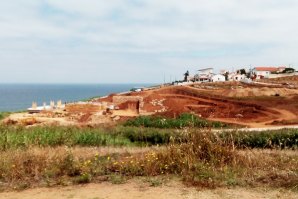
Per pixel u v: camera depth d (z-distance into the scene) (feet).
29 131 69.97
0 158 36.99
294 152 47.62
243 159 36.47
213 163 35.37
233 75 393.70
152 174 33.40
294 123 117.91
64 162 35.81
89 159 39.19
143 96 167.43
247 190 28.35
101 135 72.43
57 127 83.92
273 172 32.53
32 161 36.17
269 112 141.69
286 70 401.70
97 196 27.35
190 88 205.98
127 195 27.45
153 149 46.11
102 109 139.74
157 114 138.21
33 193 28.53
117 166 35.29
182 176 32.22
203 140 38.17
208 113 142.82
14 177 32.40
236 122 122.52
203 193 27.61
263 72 407.23
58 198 27.12
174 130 80.07
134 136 78.64
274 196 26.81
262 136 64.28
